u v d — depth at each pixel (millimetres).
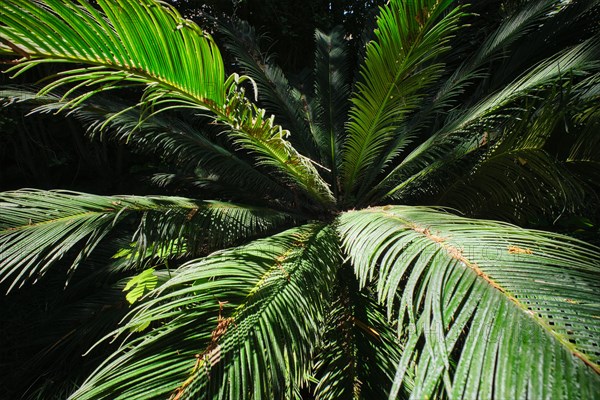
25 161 3408
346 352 1307
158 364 776
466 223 892
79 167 3629
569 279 624
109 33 836
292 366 891
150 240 1385
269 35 3881
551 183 1326
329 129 2936
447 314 612
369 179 2518
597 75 1255
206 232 1554
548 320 539
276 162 1713
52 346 1643
